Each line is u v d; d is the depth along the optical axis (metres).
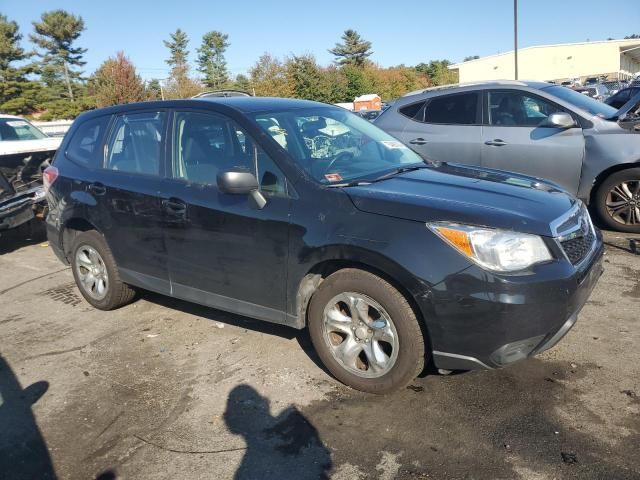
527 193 3.43
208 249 3.88
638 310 4.30
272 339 4.18
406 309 3.09
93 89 59.44
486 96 6.95
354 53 74.00
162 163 4.24
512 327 2.88
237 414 3.25
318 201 3.38
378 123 7.74
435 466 2.71
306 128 4.04
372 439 2.94
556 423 2.98
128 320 4.74
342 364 3.41
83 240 4.91
